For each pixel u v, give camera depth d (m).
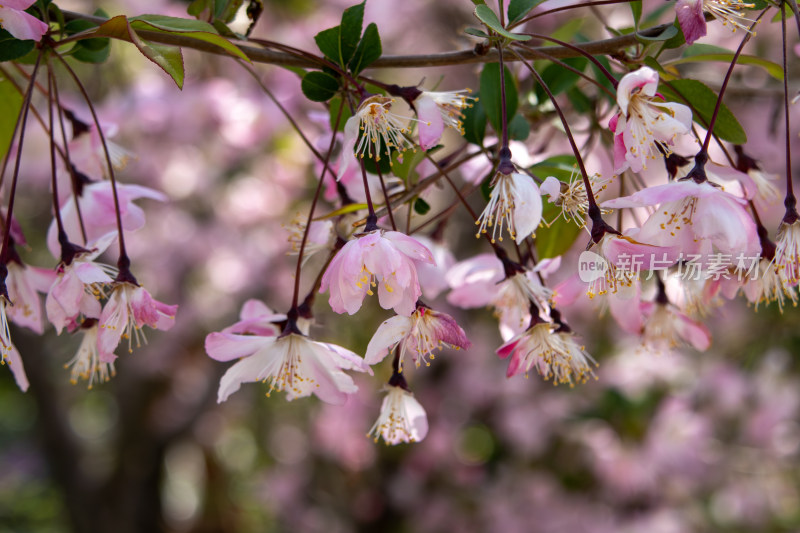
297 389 1.13
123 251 1.14
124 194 1.38
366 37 1.16
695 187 1.00
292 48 1.19
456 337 1.04
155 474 5.64
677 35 1.14
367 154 1.26
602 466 3.79
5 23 1.07
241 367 1.13
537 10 1.81
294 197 4.53
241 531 7.08
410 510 4.75
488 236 1.19
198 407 5.45
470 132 1.37
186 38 1.20
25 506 7.98
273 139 3.82
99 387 6.00
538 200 1.02
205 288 5.00
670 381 3.82
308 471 5.57
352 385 1.13
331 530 5.14
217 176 4.27
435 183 1.44
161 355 5.12
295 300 1.15
